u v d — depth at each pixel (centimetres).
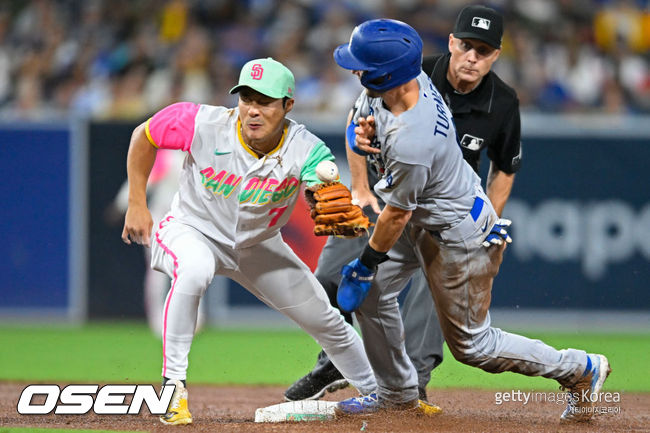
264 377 2908
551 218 4072
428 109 1616
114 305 4162
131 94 5166
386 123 1606
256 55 5356
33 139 4166
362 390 1972
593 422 1956
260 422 1892
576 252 4069
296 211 3947
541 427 1880
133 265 4156
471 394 2486
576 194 4069
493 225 1770
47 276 4181
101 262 4156
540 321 4062
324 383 2127
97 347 3550
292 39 5388
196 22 5512
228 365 3159
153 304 3800
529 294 4066
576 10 5591
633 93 5266
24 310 4191
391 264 1847
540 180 4072
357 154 1902
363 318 1870
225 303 4156
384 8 5575
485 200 1772
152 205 3481
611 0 5684
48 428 1798
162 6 5512
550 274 4066
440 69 2002
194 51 5250
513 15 5547
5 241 4178
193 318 1791
